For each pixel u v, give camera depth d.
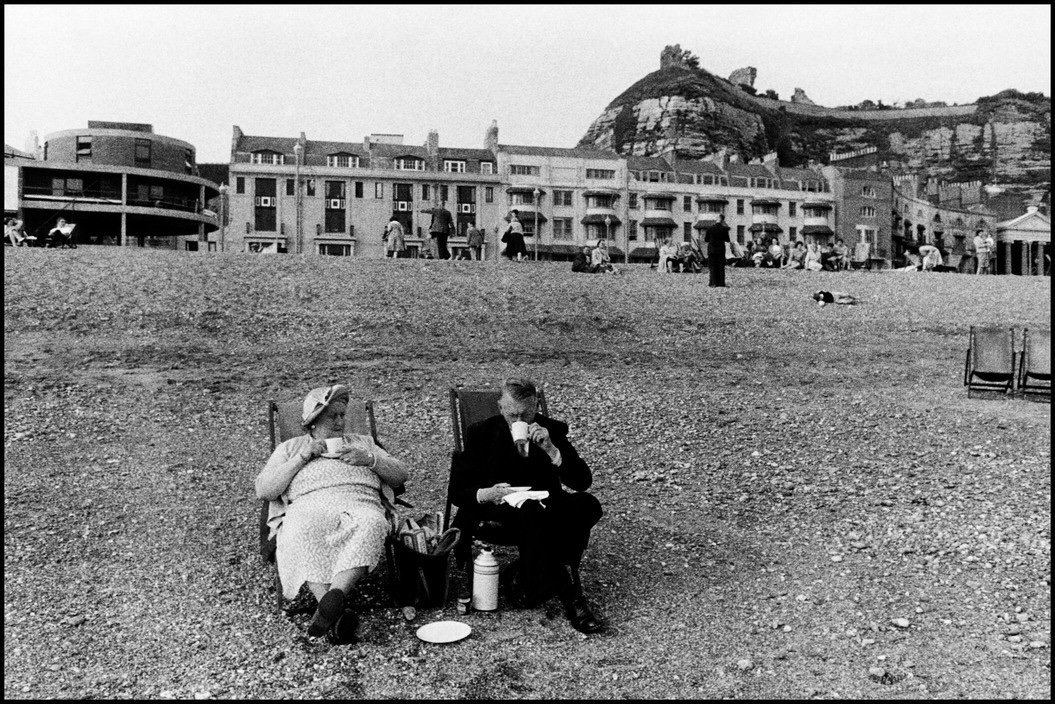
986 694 4.54
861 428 10.81
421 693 4.47
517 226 31.05
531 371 14.63
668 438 10.29
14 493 7.74
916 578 6.11
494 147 96.50
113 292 19.48
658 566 6.38
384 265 26.19
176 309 18.30
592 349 17.00
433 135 93.62
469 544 5.75
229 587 5.87
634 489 8.30
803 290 25.72
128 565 6.22
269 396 12.13
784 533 7.06
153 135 65.31
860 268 44.84
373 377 13.62
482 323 18.84
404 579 5.55
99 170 62.47
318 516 5.30
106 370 13.40
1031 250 102.75
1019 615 5.50
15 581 5.84
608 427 10.82
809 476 8.69
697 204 100.31
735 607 5.65
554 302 21.55
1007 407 12.16
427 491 8.17
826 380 14.34
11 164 61.03
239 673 4.66
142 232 70.25
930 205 120.25
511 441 5.84
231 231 85.56
